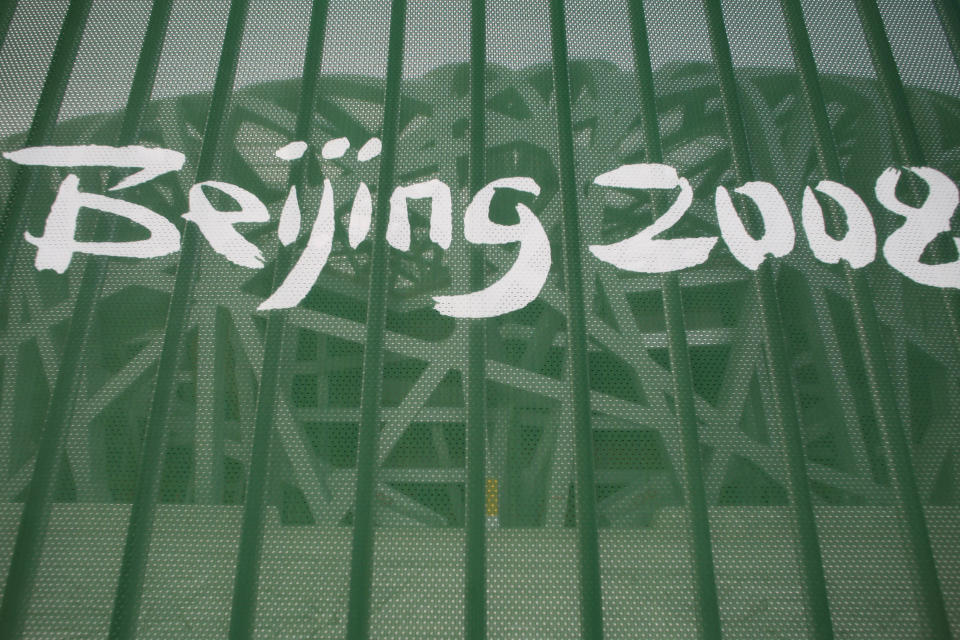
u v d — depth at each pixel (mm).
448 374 3232
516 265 1938
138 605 1575
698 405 2066
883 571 1661
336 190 2082
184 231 1954
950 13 2307
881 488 2020
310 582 1674
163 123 2287
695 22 2350
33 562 1631
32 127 2113
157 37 2275
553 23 2289
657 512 1795
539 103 2279
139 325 2086
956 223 1959
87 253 1942
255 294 2516
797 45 2260
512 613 1615
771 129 2260
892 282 1923
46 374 1928
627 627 1610
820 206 2020
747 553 1682
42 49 2297
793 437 1746
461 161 2258
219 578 1673
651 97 2178
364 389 1766
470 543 1639
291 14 2326
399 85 2188
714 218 2066
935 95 2188
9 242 1964
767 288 1891
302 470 2488
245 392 3867
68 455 1933
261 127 2355
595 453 1966
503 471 3072
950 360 1876
